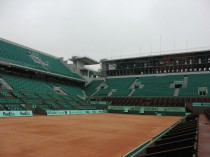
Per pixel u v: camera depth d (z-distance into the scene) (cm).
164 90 5353
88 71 7038
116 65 6869
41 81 5319
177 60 6028
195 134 598
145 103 5119
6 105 3325
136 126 2314
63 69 6184
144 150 550
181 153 422
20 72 4984
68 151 1066
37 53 5988
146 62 6438
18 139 1349
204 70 5766
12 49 5078
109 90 6038
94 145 1229
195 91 4975
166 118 3728
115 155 1006
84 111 4569
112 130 1931
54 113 3812
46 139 1380
